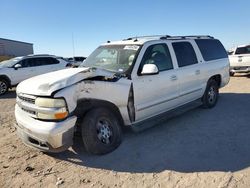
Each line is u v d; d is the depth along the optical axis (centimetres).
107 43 669
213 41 833
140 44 591
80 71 495
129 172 443
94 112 490
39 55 1576
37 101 465
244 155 476
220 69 806
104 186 407
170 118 659
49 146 454
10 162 500
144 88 561
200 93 734
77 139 569
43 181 432
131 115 546
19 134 505
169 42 657
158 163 466
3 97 1302
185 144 536
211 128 617
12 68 1433
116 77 527
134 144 544
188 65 689
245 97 930
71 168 466
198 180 407
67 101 455
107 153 508
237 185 388
